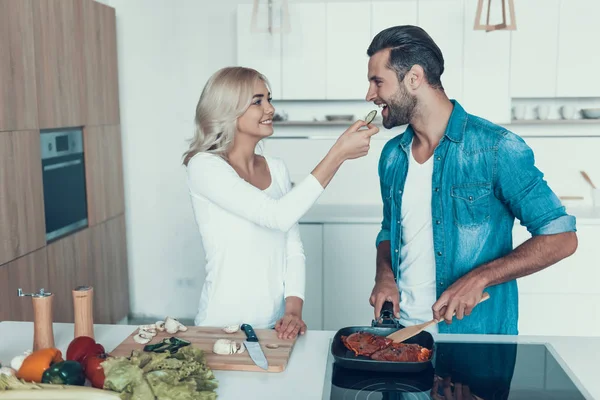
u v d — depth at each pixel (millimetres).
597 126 4191
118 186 4160
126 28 4273
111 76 4016
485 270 1627
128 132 4367
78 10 3494
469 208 1758
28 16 2939
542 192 1673
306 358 1473
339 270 3752
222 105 1803
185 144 4363
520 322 3740
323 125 4258
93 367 1219
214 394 1206
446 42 3830
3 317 2744
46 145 3166
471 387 1282
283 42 3902
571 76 3932
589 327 3711
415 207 1849
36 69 3021
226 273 1820
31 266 2984
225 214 1813
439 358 1455
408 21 3832
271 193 1952
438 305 1571
